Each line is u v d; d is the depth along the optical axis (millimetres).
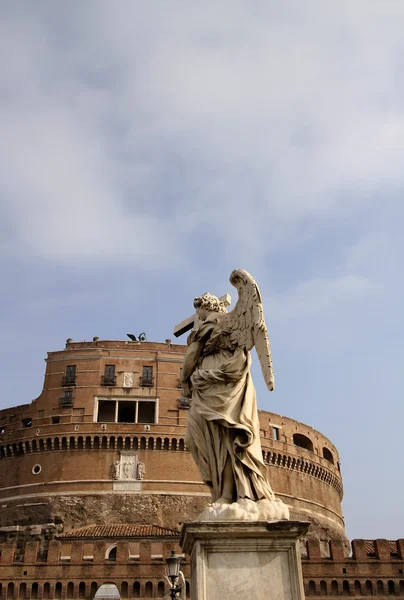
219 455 6629
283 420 79562
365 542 54500
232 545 5859
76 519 65312
